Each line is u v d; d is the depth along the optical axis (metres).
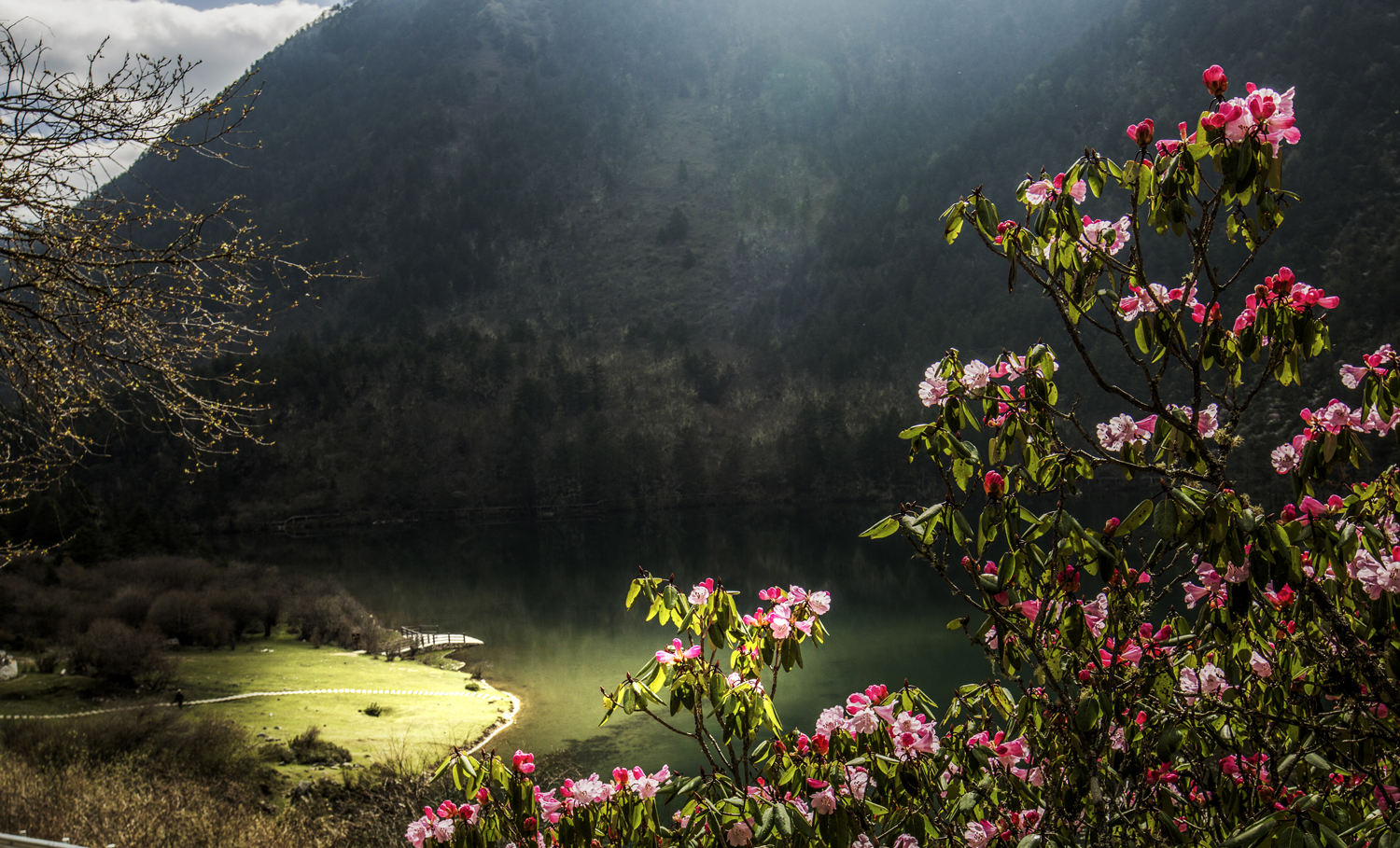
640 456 141.38
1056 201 2.59
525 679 38.50
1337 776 3.34
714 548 95.62
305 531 122.00
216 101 5.01
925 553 2.87
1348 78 178.75
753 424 169.00
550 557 92.06
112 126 4.73
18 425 5.19
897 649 43.31
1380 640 2.79
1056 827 3.06
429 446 148.00
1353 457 2.63
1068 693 3.09
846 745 3.34
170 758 17.58
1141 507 2.63
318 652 40.50
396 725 27.17
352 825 14.43
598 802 3.38
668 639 49.03
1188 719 3.10
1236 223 2.66
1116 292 2.73
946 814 3.50
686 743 26.89
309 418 144.00
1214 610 2.99
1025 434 2.76
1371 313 86.12
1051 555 2.93
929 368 2.89
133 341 5.08
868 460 135.38
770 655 3.39
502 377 164.50
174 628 38.75
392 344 163.12
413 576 78.81
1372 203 137.62
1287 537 2.50
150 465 115.81
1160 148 2.53
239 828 13.11
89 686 28.16
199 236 5.09
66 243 4.82
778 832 2.91
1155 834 3.32
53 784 12.59
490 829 3.38
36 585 39.47
